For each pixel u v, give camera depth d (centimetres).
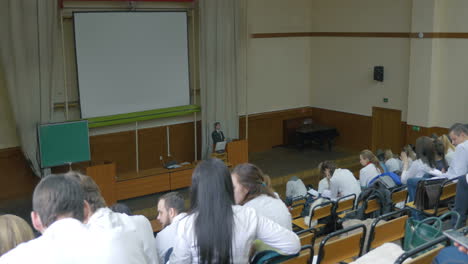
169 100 1265
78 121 1048
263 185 257
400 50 1291
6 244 174
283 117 1520
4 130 1053
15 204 1038
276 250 227
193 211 205
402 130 1312
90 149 1169
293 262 288
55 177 177
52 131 1022
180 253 206
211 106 1289
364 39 1376
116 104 1183
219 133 1267
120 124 1210
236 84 1320
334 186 606
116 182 1061
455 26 1160
